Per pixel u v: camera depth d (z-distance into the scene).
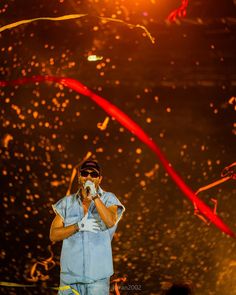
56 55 34.97
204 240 15.49
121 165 25.75
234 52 38.31
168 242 15.41
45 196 19.91
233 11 31.78
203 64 40.81
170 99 43.88
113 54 39.47
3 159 25.88
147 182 22.44
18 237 15.55
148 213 18.16
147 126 37.28
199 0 32.31
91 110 40.03
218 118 39.28
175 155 28.23
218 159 27.41
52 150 28.62
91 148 29.64
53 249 14.70
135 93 45.41
